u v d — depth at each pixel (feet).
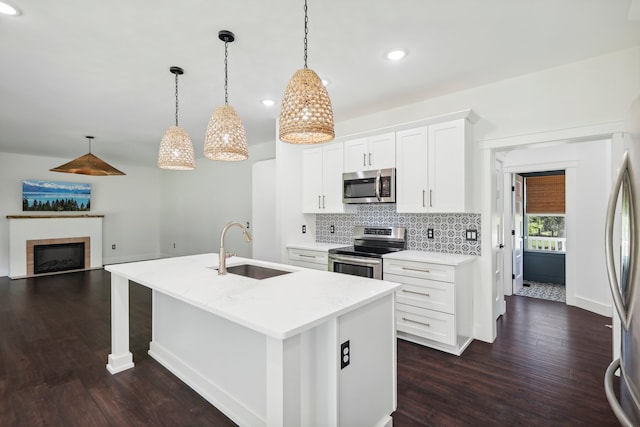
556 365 8.39
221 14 6.30
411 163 10.48
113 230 24.45
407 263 9.85
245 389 6.29
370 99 10.96
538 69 8.86
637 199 3.39
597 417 6.30
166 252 26.22
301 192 13.85
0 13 6.20
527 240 18.79
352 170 11.96
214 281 6.58
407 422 6.24
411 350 9.42
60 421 6.34
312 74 5.21
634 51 7.76
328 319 4.56
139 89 10.11
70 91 10.23
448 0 5.92
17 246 19.72
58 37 7.09
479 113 10.01
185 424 6.32
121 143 17.53
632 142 3.56
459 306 9.25
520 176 16.66
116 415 6.55
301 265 12.80
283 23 6.63
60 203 21.98
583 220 13.10
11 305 13.91
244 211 19.48
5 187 20.17
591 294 12.80
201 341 7.36
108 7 6.05
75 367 8.48
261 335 5.97
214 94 10.59
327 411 5.09
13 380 7.82
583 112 8.38
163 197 26.53
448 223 10.82
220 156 7.88
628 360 3.59
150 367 8.50
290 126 5.08
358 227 12.94
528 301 14.24
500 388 7.35
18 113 12.43
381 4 6.03
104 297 15.17
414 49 7.73
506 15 6.40
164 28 6.77
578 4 6.05
